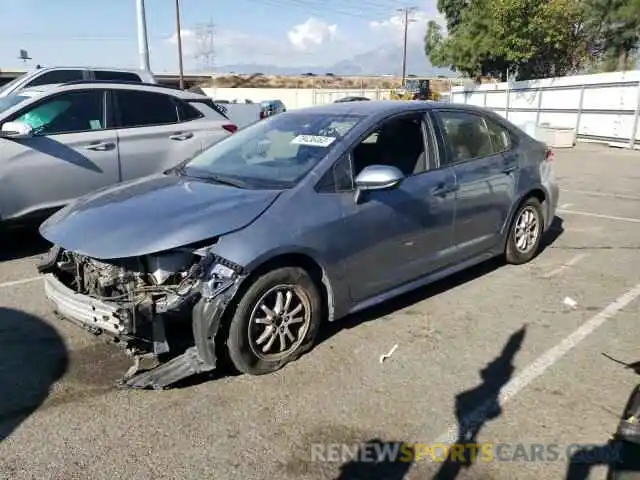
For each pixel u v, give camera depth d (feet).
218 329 10.89
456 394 11.10
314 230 11.96
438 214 14.79
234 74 252.01
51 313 14.98
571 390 11.19
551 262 19.21
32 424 10.12
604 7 85.05
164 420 10.24
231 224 11.14
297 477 8.81
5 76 157.58
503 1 89.10
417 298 15.99
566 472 8.88
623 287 16.84
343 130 13.74
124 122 21.95
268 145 14.38
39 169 19.57
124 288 10.97
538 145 19.12
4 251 20.79
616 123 62.80
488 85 89.97
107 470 8.94
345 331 13.83
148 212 11.68
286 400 10.87
